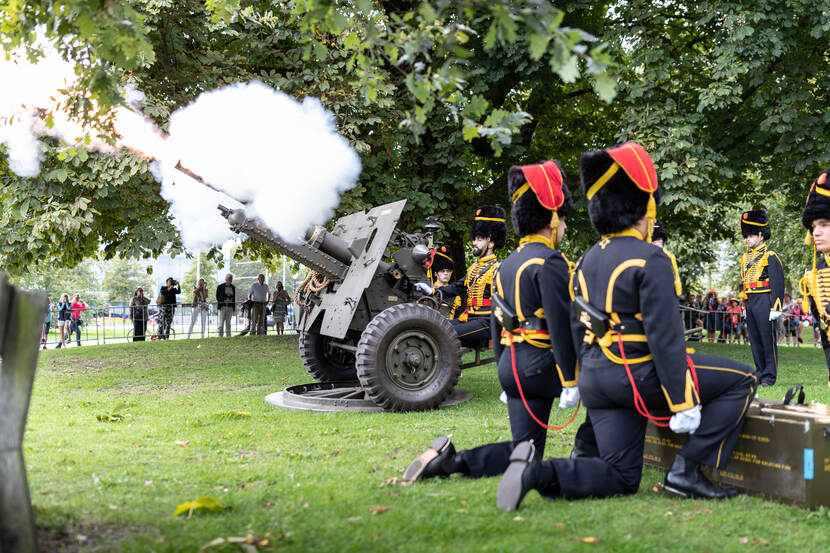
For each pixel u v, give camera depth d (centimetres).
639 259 368
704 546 306
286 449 518
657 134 1204
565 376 403
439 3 277
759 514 350
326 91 1130
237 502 367
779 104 1223
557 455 493
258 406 746
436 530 321
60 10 361
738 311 1877
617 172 386
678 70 1349
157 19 1064
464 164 1287
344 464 465
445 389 715
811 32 1159
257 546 299
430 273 913
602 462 379
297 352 1323
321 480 420
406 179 1323
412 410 702
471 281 794
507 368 424
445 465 417
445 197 1362
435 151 1311
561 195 428
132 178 1102
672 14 1405
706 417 380
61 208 1085
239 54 1246
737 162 1325
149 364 1170
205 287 1870
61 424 631
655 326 360
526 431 425
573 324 396
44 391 888
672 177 1203
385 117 1218
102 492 384
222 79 1119
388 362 700
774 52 1138
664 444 434
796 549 304
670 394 360
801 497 359
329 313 790
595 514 346
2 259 1159
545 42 254
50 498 366
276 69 1342
